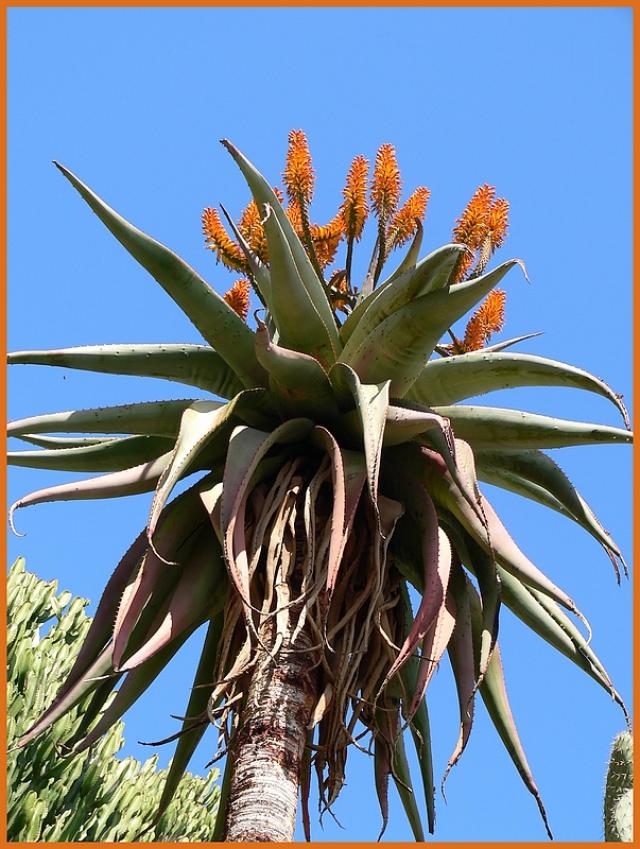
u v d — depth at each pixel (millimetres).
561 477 6277
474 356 6145
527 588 6461
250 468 5516
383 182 7574
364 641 5367
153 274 6137
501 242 7531
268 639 5246
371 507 5762
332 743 5383
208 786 9266
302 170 7426
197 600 5762
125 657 5906
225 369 6438
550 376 6004
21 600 8500
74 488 5828
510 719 6207
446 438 5516
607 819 5727
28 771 7312
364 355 5992
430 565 5547
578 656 6258
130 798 7883
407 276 5957
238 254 7523
